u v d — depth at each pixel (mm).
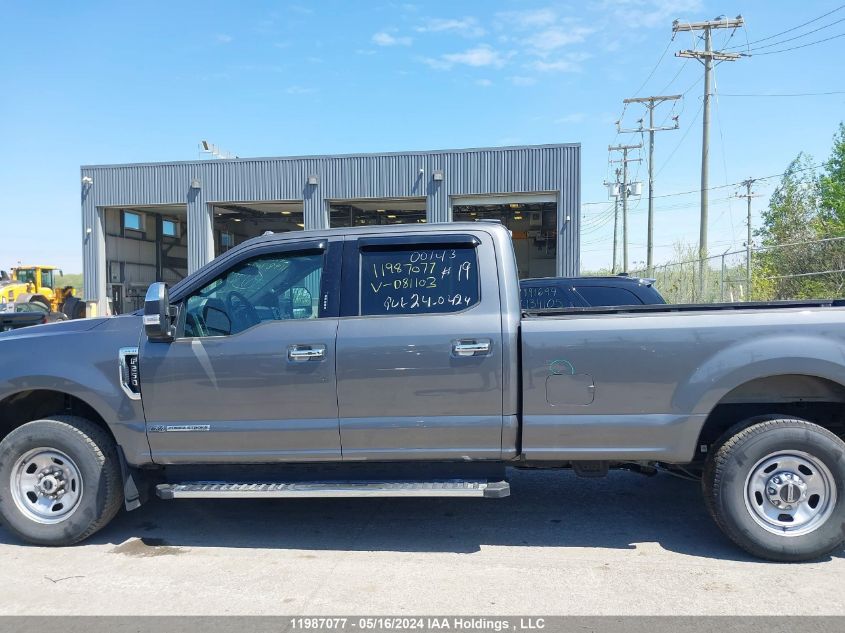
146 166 24875
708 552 4211
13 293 29219
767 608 3396
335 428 4117
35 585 3801
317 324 4164
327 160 23625
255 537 4590
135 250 30000
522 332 4039
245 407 4164
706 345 3947
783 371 3881
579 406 4020
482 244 4227
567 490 5680
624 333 3984
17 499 4383
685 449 3990
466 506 5254
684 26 25375
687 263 20734
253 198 24203
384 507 5242
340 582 3791
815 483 3949
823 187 26062
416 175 23062
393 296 4195
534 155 22250
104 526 4531
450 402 4059
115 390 4262
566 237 22141
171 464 4320
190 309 4352
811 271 17578
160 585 3783
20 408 4746
